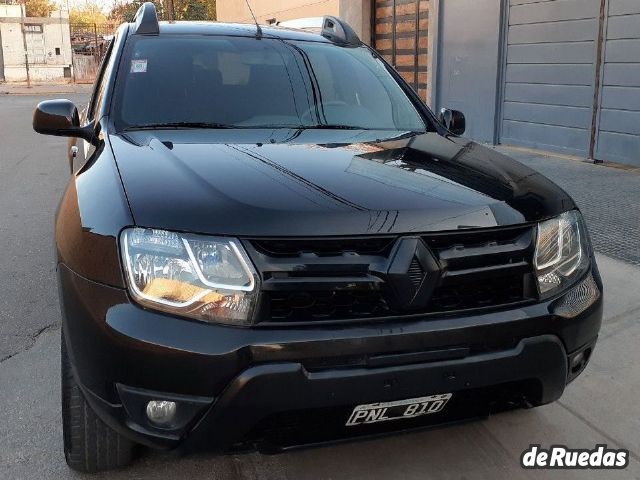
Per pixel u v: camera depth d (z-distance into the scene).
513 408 2.50
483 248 2.27
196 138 2.96
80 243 2.25
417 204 2.26
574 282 2.50
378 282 2.13
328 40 4.12
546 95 9.31
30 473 2.67
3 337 3.95
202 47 3.66
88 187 2.49
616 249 5.17
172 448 2.14
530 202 2.45
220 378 2.04
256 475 2.69
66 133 3.15
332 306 2.14
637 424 3.06
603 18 8.18
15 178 8.99
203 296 2.08
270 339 2.05
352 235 2.13
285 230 2.10
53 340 3.92
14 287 4.75
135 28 3.83
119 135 2.99
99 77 3.95
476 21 10.44
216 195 2.23
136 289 2.11
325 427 2.21
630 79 7.93
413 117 3.66
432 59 11.54
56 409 3.15
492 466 2.75
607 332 3.90
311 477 2.68
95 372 2.16
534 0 9.29
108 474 2.66
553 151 9.35
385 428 2.30
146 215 2.17
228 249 2.09
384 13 13.41
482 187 2.48
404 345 2.13
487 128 10.52
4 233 6.15
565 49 8.87
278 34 4.01
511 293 2.35
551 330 2.33
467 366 2.20
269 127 3.27
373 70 3.94
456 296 2.27
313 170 2.51
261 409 2.06
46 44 37.12
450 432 2.98
